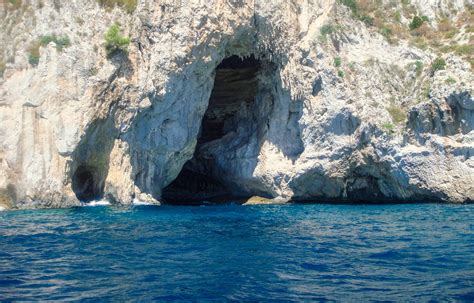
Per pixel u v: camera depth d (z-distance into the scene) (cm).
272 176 3769
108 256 1534
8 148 2958
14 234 1933
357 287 1227
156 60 3334
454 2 4206
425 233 2003
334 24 3856
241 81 4141
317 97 3669
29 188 2942
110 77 3188
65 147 3023
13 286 1212
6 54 3109
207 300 1116
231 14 3525
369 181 3628
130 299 1116
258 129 3966
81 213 2667
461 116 3353
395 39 3962
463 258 1521
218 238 1862
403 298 1138
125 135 3269
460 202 3344
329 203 3609
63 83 3105
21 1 3256
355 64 3738
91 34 3262
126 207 3039
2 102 3014
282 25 3706
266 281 1271
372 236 1931
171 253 1582
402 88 3744
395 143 3431
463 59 3641
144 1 3362
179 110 3484
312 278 1304
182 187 4247
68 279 1274
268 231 2055
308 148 3659
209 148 4169
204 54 3481
